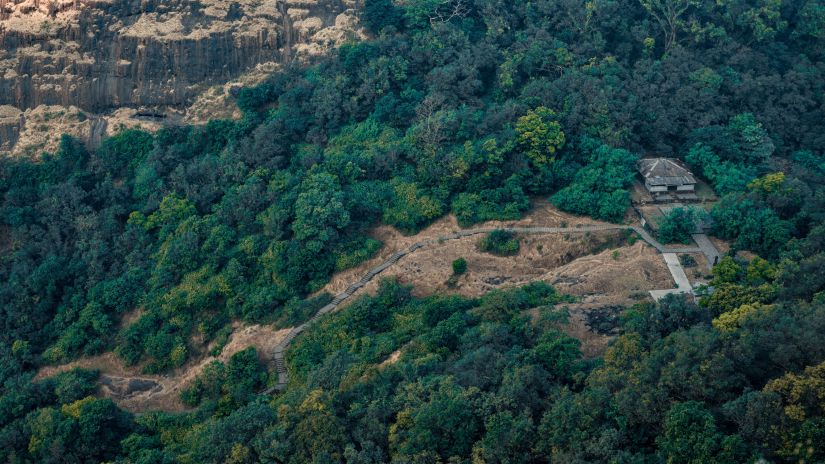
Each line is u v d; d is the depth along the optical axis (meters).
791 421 73.12
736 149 130.75
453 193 128.25
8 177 138.12
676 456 74.94
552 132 129.88
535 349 93.31
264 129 136.00
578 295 110.56
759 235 115.12
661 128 134.75
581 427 81.38
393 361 104.31
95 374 118.12
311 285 121.38
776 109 139.50
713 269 108.75
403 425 88.50
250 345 116.69
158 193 134.12
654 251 117.38
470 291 116.88
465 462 83.62
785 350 79.38
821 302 87.44
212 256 125.06
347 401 94.69
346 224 123.50
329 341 112.56
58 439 101.94
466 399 87.50
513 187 125.69
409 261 120.94
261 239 125.50
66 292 126.38
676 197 126.62
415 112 136.50
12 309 124.19
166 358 118.38
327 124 138.75
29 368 120.81
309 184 126.81
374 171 131.62
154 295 123.75
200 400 112.31
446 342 102.56
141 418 109.50
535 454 82.62
